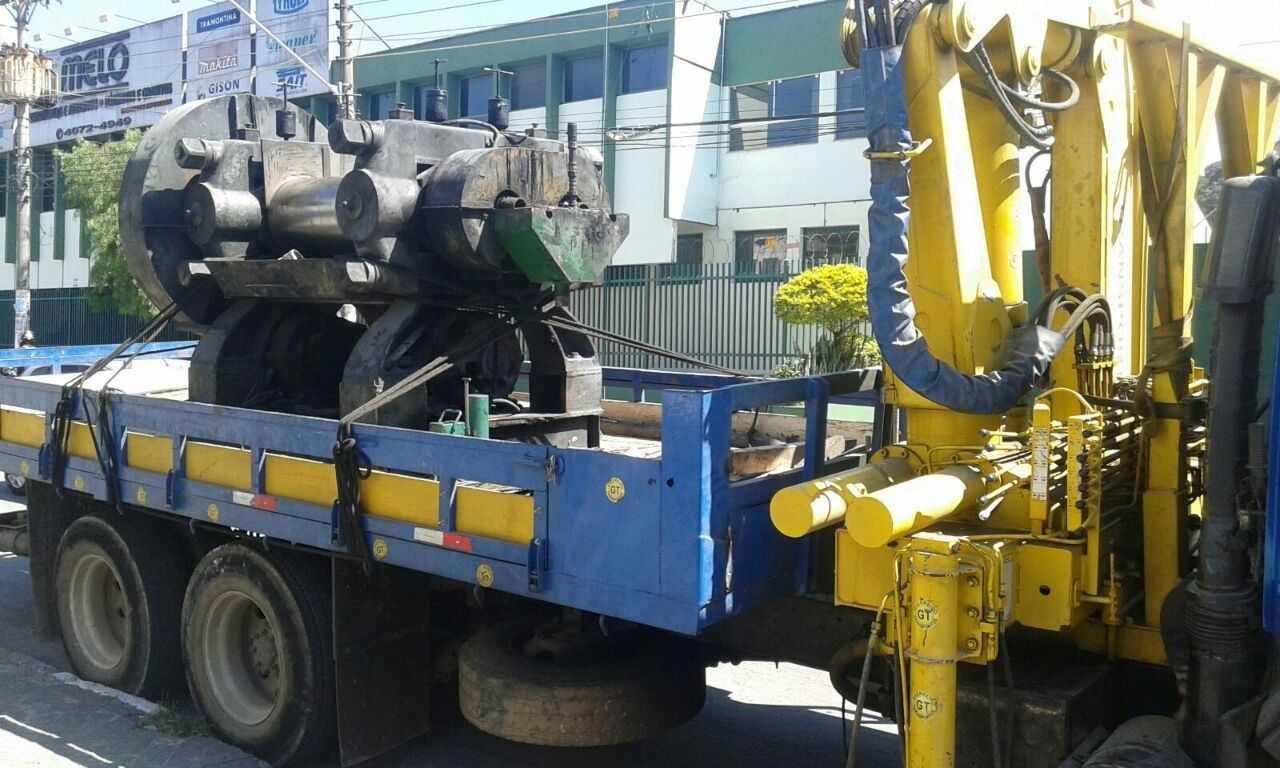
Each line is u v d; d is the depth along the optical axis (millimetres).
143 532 5711
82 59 33625
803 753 5316
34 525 6484
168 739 5312
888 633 3311
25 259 22641
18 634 6977
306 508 4656
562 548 3793
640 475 3574
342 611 4652
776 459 4340
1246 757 2906
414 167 5578
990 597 3049
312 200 6023
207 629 5242
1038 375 3615
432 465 4180
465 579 4098
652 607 3549
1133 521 3730
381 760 5160
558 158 5688
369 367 5191
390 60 26797
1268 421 2920
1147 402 3592
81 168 26219
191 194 6160
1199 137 4215
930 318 3588
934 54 3428
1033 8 3605
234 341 5945
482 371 5660
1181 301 3875
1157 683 3613
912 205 3562
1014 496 3500
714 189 22906
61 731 5387
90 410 5781
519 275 5797
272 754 4996
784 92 22094
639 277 22156
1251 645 2984
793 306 15672
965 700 3332
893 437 4391
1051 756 3211
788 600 4055
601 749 5336
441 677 5078
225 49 30438
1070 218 4051
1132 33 3873
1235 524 2990
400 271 5270
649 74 23047
